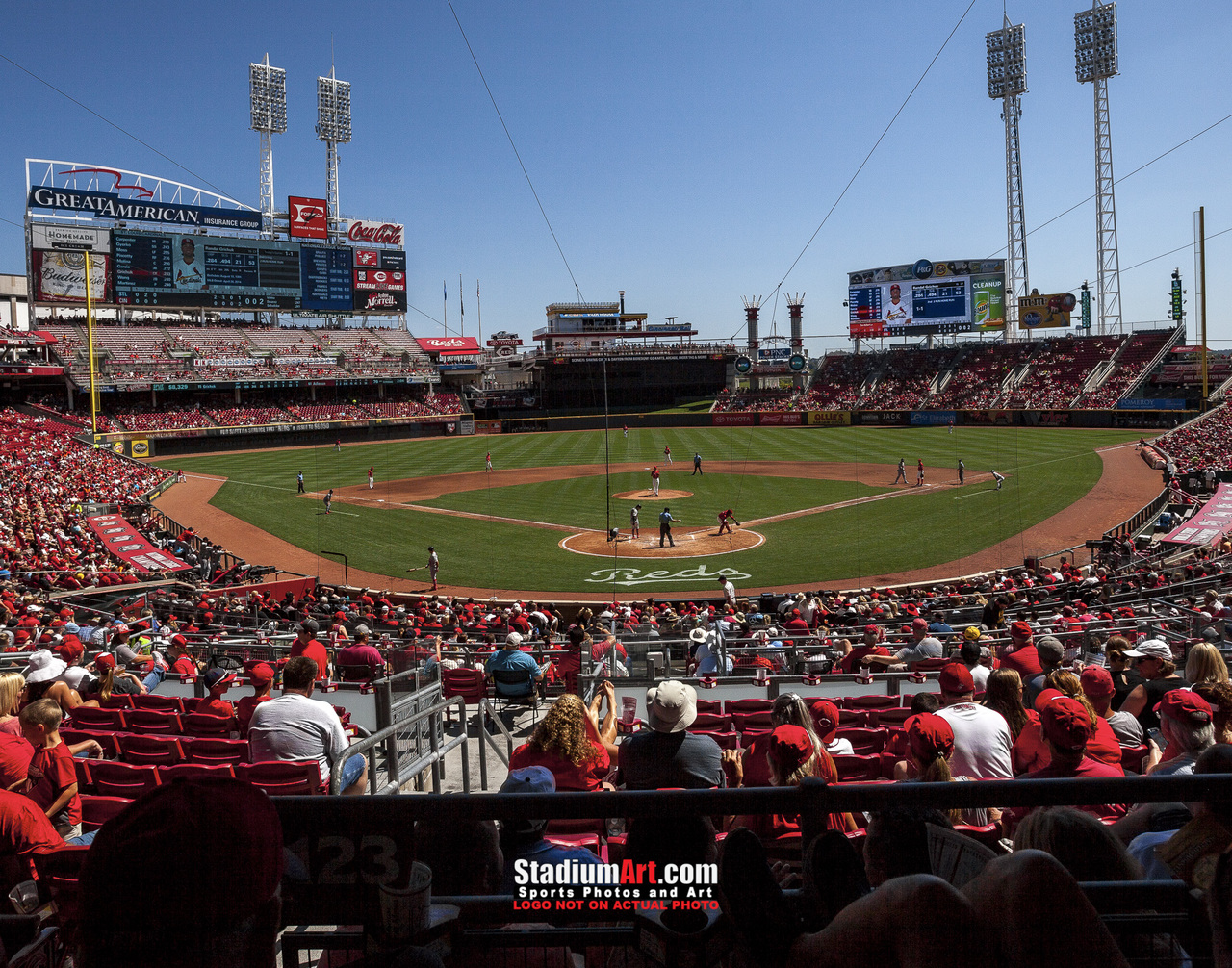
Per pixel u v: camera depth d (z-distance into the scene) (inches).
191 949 54.1
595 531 1487.5
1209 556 1031.0
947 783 85.8
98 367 3132.4
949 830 92.5
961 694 246.8
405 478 2255.2
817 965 68.6
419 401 3846.0
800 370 3919.8
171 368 3282.5
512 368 4719.5
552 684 509.0
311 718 233.6
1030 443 2507.4
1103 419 2812.5
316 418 3501.5
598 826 192.9
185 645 554.3
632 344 4045.3
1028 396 3115.2
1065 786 84.0
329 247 3750.0
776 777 159.9
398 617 841.5
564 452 2802.7
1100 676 255.1
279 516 1712.6
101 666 440.8
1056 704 175.0
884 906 66.7
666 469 2308.1
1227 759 97.6
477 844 104.3
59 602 898.7
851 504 1669.5
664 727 180.1
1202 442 2058.3
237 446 3250.5
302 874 85.0
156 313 3806.6
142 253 3346.5
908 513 1553.9
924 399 3376.0
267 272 3614.7
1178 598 697.0
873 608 819.4
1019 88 3253.0
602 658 530.9
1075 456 2170.3
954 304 3550.7
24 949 81.7
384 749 279.3
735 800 84.5
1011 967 64.8
